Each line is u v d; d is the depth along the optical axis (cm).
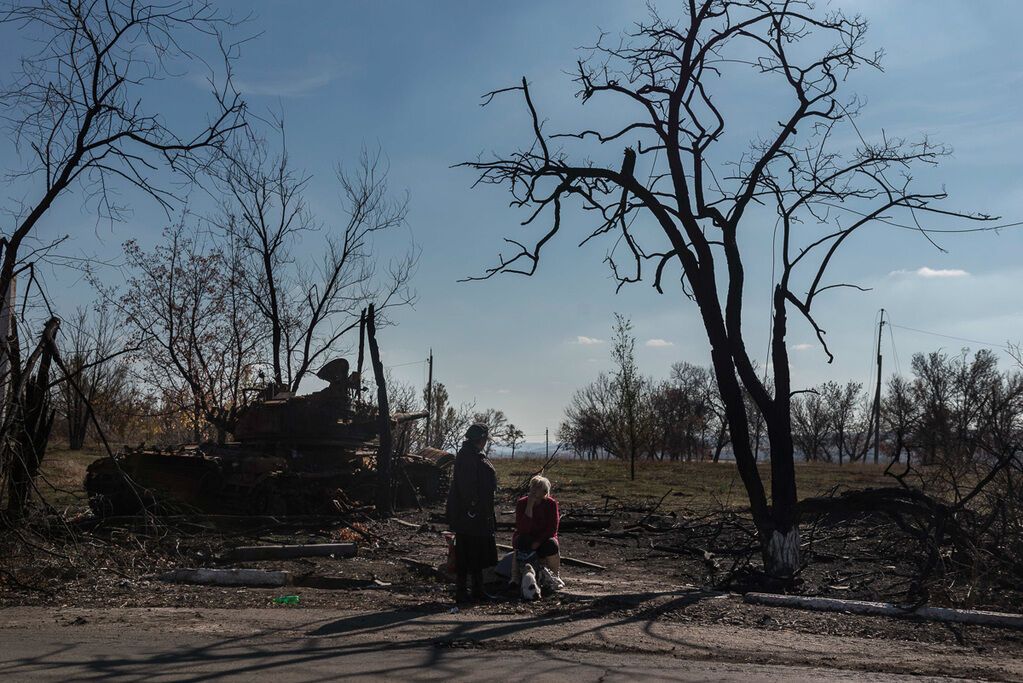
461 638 771
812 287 1254
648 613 944
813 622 905
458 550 1006
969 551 1105
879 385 5803
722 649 757
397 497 2100
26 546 1180
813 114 1288
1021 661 748
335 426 1941
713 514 1898
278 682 589
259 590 1071
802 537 1571
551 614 934
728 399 1245
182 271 3141
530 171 1268
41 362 1502
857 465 4950
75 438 3631
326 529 1697
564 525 1839
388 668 639
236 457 1819
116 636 758
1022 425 1352
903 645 805
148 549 1324
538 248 1284
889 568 1298
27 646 705
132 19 1312
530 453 4875
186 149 1345
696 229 1250
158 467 1736
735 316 1255
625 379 3462
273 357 3153
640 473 3494
